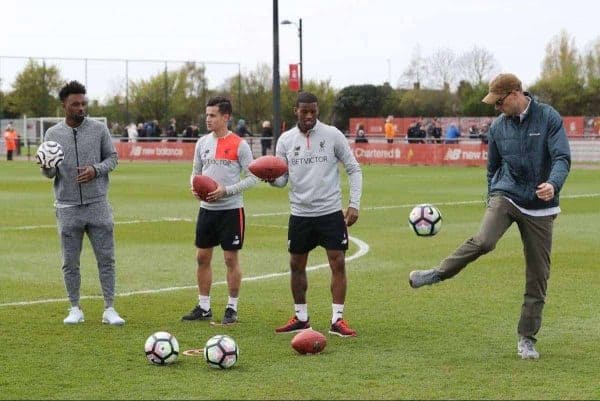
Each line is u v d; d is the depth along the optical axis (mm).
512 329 9445
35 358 8258
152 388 7270
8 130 51938
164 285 12344
